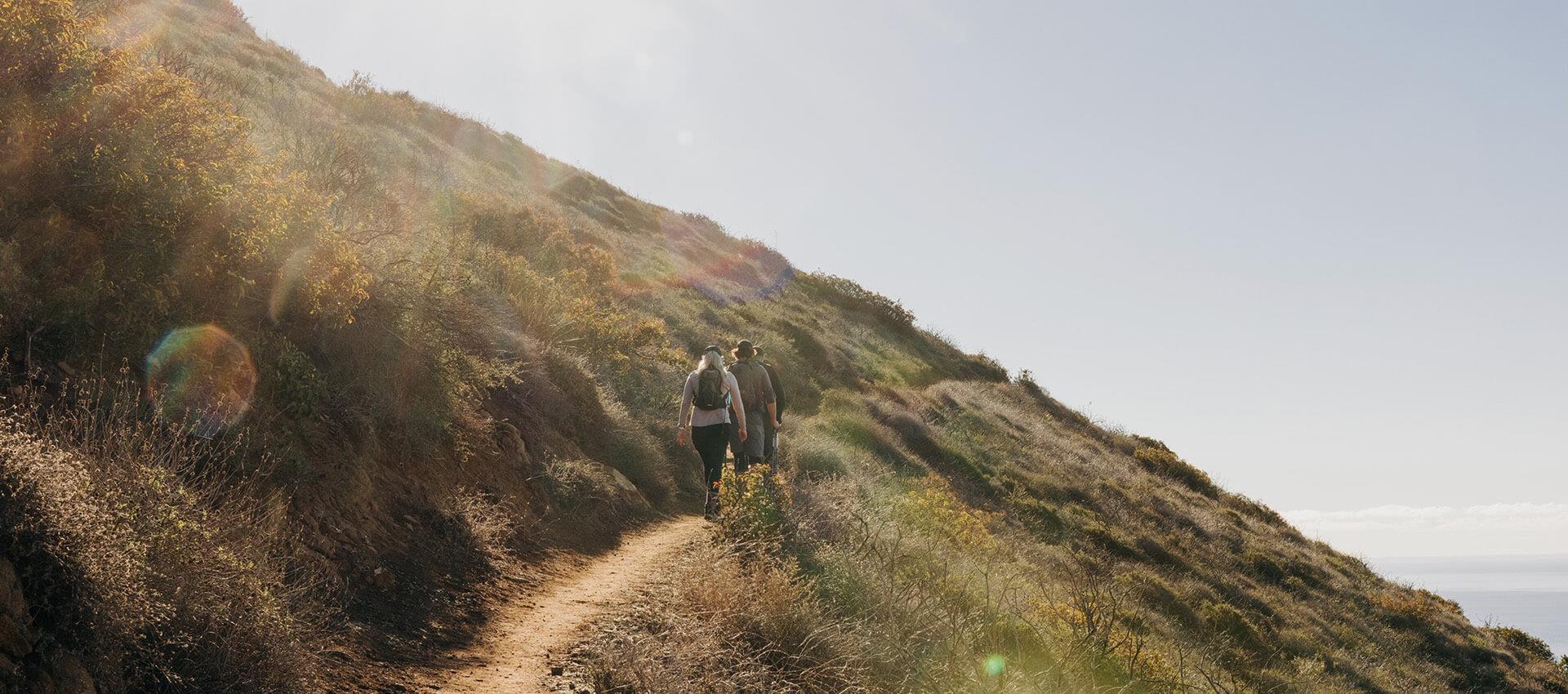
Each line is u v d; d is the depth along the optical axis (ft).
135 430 13.20
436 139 89.86
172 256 15.87
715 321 81.10
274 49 83.10
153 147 15.96
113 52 16.52
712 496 29.25
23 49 14.53
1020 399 118.01
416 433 20.85
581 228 87.35
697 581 19.47
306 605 12.70
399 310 22.66
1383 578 96.84
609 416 35.60
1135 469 101.40
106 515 10.05
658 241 109.19
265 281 18.29
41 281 13.60
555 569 20.71
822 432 61.05
